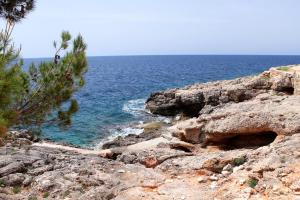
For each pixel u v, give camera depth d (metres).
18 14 11.70
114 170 15.30
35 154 18.80
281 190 10.98
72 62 12.02
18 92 10.55
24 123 12.08
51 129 36.75
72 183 13.85
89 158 19.19
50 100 12.13
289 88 35.00
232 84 47.00
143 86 83.69
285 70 39.12
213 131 20.38
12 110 10.52
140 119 43.28
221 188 12.42
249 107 22.47
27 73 12.10
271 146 15.62
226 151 18.27
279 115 18.88
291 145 14.55
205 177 14.27
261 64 192.00
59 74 12.02
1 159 16.62
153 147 22.50
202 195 12.45
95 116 44.50
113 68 174.88
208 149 20.66
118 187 13.27
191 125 21.83
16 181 14.37
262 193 11.27
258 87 38.75
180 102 45.19
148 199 12.27
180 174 15.12
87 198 12.39
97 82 96.12
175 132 23.08
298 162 12.40
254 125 19.12
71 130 36.66
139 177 14.38
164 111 46.03
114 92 72.31
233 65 180.38
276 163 12.72
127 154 19.78
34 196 13.07
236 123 19.67
